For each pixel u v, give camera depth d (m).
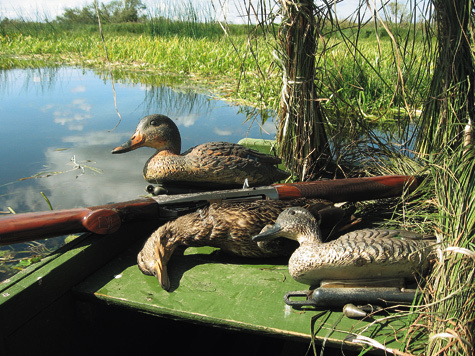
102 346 0.82
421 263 0.65
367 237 0.67
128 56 4.53
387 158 1.21
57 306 0.73
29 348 0.68
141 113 2.34
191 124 2.12
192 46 4.28
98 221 0.77
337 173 1.24
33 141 1.87
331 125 1.30
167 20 5.48
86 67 4.04
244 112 2.31
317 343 0.65
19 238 0.72
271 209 0.81
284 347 0.87
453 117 1.04
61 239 1.20
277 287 0.75
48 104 2.53
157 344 0.96
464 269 0.56
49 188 1.42
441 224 0.70
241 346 0.97
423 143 1.15
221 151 0.97
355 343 0.62
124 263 0.83
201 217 0.80
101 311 0.80
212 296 0.73
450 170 0.76
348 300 0.66
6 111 2.36
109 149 1.79
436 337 0.53
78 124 2.13
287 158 1.24
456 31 1.02
